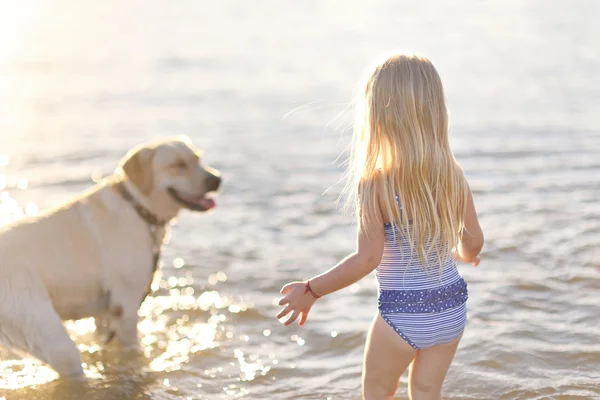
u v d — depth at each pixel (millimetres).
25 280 4805
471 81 20703
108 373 5004
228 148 13312
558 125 14164
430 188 3619
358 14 47875
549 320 5547
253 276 6895
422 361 3752
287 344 5449
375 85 3727
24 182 10680
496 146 12484
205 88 21562
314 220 8812
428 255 3594
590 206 8719
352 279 3641
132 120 16516
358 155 3818
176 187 5504
